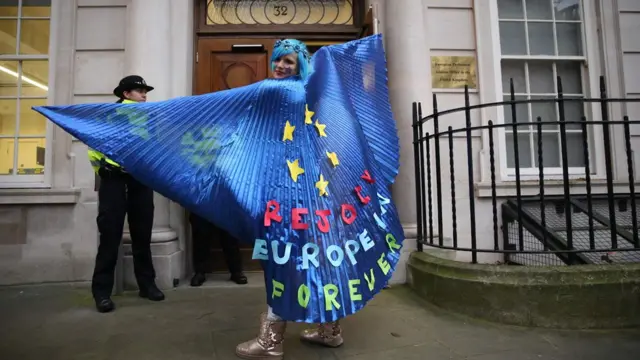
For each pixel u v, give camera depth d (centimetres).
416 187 389
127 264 383
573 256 370
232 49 470
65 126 220
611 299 282
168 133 224
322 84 250
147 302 347
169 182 216
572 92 493
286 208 216
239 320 304
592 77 483
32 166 436
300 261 211
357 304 214
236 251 406
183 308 331
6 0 449
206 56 468
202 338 269
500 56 471
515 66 488
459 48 465
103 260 327
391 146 281
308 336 260
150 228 360
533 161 476
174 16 435
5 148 436
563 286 283
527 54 487
